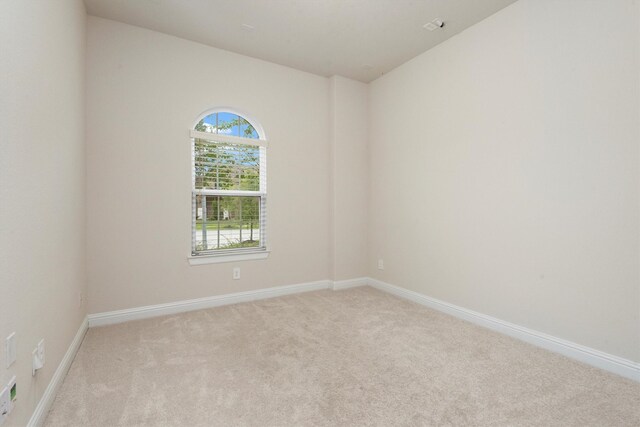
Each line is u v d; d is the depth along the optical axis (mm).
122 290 2842
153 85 2951
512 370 2014
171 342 2416
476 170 2814
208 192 3279
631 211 1917
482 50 2748
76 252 2264
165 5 2557
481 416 1562
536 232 2385
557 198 2258
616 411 1606
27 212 1354
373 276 4113
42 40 1547
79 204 2373
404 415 1570
